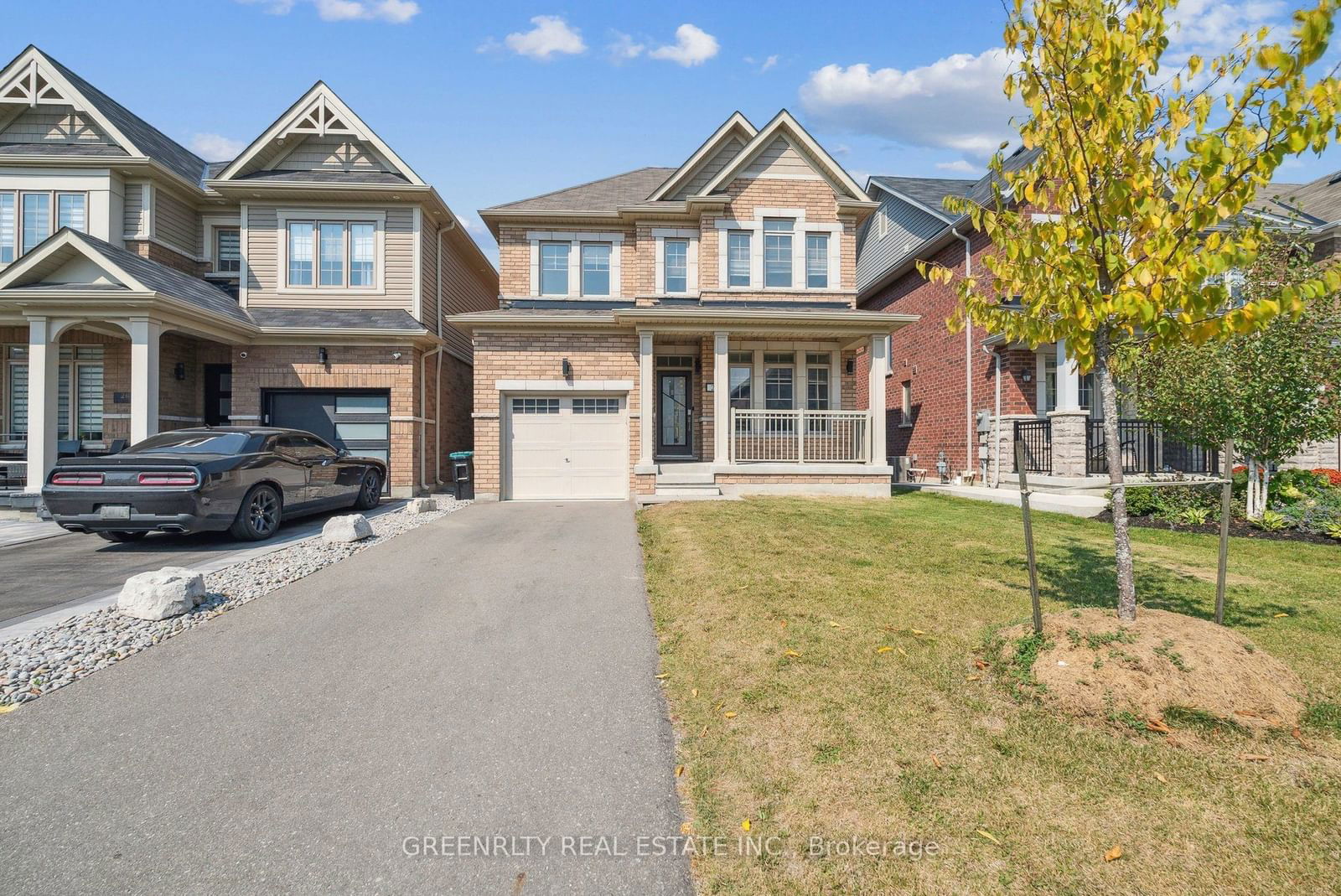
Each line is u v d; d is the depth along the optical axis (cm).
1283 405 855
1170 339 365
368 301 1444
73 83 1354
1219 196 325
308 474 958
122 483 743
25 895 218
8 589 599
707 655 416
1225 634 363
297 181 1395
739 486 1274
